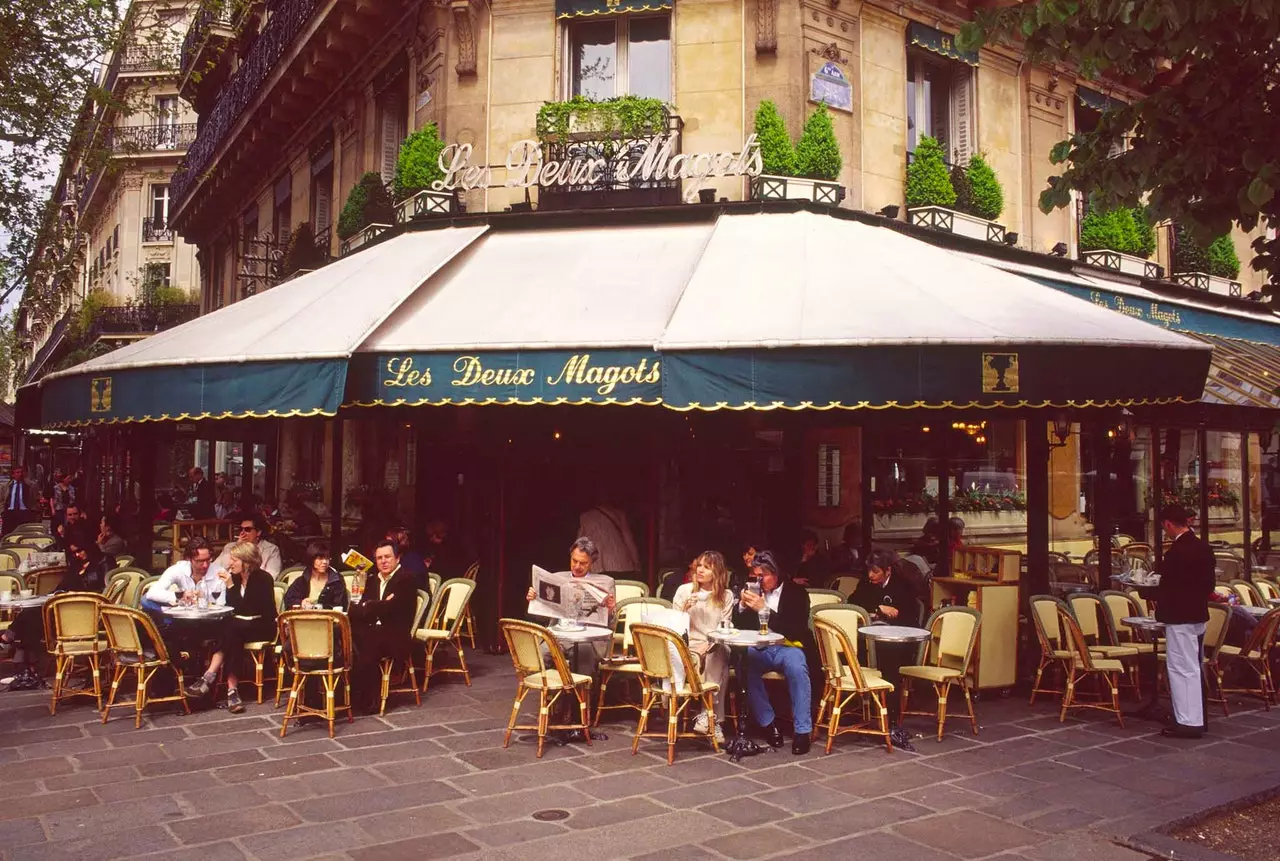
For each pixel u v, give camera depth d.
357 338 8.27
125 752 6.52
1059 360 7.39
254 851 4.74
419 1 12.39
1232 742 7.07
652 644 6.55
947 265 9.30
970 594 8.80
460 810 5.39
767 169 10.59
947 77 12.98
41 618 8.62
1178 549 7.31
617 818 5.29
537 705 8.02
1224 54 5.69
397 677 8.30
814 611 7.65
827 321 7.54
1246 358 12.65
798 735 6.66
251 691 8.50
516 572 10.68
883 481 11.33
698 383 7.38
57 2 12.47
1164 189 5.93
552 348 8.01
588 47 11.64
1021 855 4.81
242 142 18.89
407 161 11.70
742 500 10.87
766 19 10.95
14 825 5.07
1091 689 8.77
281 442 18.22
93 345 29.69
